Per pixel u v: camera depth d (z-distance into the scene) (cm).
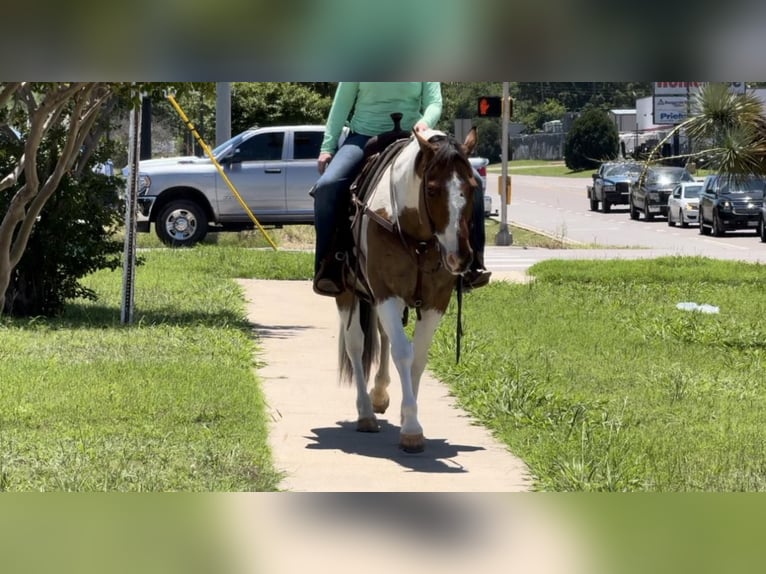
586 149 9500
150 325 1524
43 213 1619
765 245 3662
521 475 854
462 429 1013
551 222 4781
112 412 995
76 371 1162
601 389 1184
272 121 3956
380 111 986
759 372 1338
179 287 1930
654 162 1564
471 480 838
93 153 1747
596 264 2541
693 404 1123
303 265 2314
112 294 1906
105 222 1691
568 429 970
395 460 898
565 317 1723
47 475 796
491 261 2889
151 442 896
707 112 1483
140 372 1165
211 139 4291
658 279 2345
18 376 1125
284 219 2852
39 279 1639
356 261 941
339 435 980
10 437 902
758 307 1956
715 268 2519
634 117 9006
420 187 843
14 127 1784
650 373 1282
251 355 1320
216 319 1586
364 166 957
